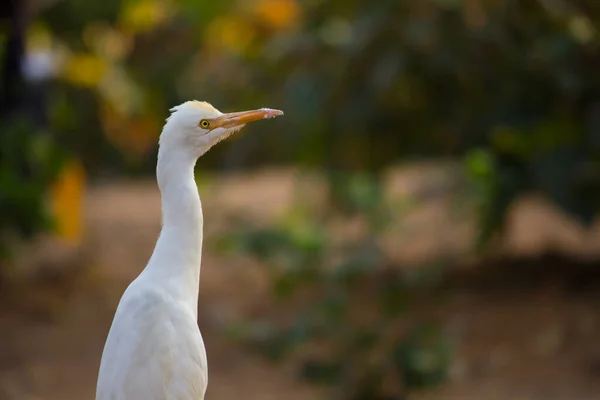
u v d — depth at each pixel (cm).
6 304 1639
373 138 1633
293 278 1270
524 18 1514
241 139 1755
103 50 2195
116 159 2756
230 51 2052
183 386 642
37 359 1398
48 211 1630
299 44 1562
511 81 1495
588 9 1530
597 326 1389
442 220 1942
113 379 635
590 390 1220
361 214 1523
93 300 1684
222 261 1933
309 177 1741
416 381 1098
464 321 1443
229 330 1179
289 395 1287
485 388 1254
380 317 1215
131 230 2228
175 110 692
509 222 1672
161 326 642
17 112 1758
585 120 1463
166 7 2202
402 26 1465
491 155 1517
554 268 1680
